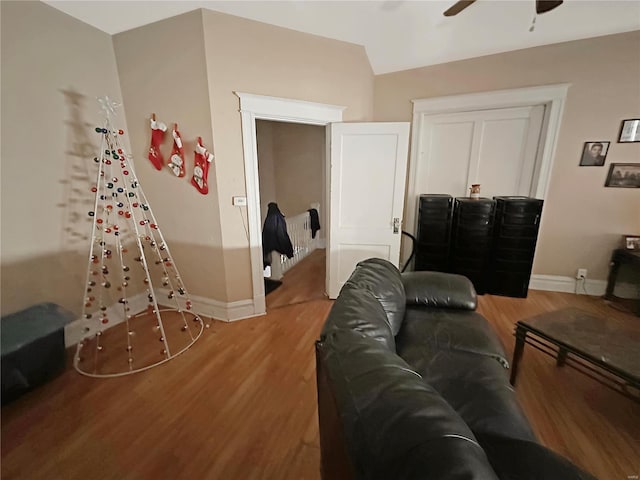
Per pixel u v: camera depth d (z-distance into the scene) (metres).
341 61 2.73
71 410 1.66
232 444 1.45
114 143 2.36
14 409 1.66
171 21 2.16
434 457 0.54
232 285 2.63
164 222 2.68
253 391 1.80
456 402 1.18
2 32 1.79
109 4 2.00
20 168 1.93
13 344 1.67
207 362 2.09
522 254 2.96
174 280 2.81
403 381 0.76
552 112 2.82
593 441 1.43
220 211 2.44
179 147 2.37
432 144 3.43
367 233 2.92
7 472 1.32
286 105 2.48
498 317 2.68
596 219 2.93
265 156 4.91
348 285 1.57
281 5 2.08
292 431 1.52
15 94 1.88
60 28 2.07
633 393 1.71
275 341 2.35
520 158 3.12
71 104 2.18
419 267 3.35
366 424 0.67
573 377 1.88
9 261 1.92
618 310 2.76
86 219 2.34
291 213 5.25
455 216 3.17
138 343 2.32
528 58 2.82
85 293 2.15
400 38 2.66
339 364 0.88
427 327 1.74
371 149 2.73
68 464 1.35
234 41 2.21
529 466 0.91
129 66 2.40
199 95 2.23
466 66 3.05
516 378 1.81
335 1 2.07
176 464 1.35
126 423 1.57
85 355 2.17
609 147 2.75
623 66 2.57
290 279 3.74
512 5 2.19
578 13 2.28
